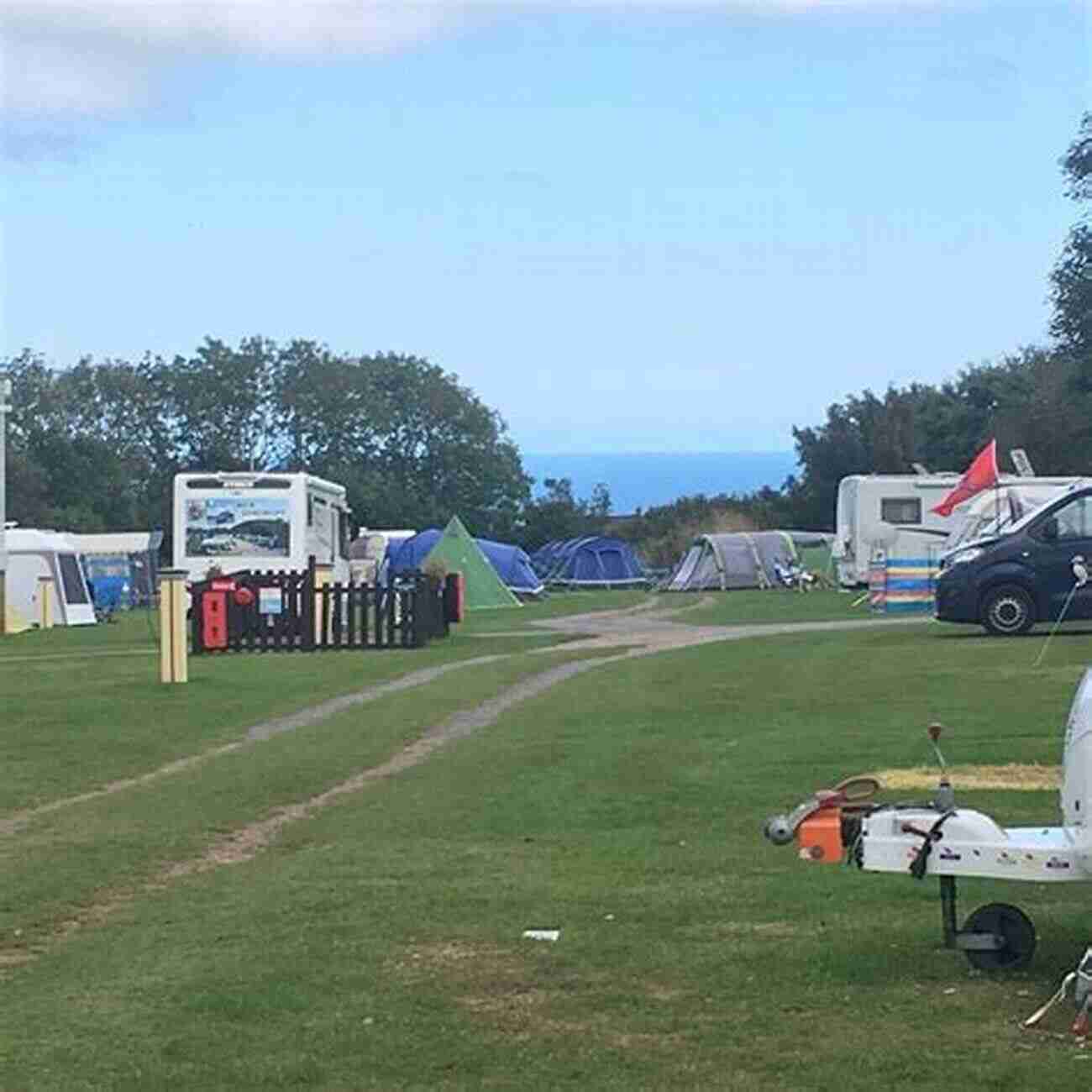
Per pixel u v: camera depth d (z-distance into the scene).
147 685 23.84
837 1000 7.71
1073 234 51.66
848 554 50.34
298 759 16.33
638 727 17.56
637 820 12.44
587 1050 7.10
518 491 89.06
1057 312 52.12
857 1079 6.63
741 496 84.81
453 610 34.06
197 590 31.38
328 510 39.50
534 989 8.04
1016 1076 6.59
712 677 22.50
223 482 36.62
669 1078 6.72
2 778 15.70
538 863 11.02
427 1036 7.34
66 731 18.86
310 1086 6.75
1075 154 50.56
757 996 7.80
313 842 12.17
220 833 12.71
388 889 10.32
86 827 12.94
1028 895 9.62
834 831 8.11
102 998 8.09
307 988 8.12
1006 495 38.53
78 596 48.00
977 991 7.79
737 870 10.54
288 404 90.56
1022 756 14.64
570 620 40.91
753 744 15.87
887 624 33.53
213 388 90.44
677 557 80.50
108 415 89.94
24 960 9.03
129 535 64.62
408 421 89.62
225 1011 7.75
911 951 8.50
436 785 14.48
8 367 86.94
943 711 17.75
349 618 31.69
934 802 8.92
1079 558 28.14
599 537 77.88
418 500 87.38
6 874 11.18
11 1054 7.24
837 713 18.00
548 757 15.73
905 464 76.88
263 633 31.47
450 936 9.09
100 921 9.91
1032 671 21.59
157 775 15.83
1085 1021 7.13
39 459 82.62
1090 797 7.74
